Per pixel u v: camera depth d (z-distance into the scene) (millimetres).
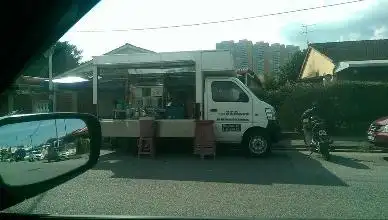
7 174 2410
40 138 2518
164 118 12609
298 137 17266
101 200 6469
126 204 6230
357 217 5512
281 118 18984
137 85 13180
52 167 2609
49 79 18734
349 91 18469
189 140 12453
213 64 12180
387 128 11469
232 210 5918
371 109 18359
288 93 19156
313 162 11078
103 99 13156
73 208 5891
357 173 9219
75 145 2768
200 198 6699
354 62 23391
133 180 8258
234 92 12281
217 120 12266
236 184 7891
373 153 13273
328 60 29656
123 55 12492
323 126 11875
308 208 6035
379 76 24328
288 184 7906
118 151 13406
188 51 12234
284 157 12102
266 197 6773
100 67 12922
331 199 6629
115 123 12344
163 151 13102
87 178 8438
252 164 10641
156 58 12320
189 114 12766
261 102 12211
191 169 9750
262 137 12133
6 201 2475
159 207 6074
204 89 12445
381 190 7328
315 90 18641
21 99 18828
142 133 12031
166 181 8172
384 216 5562
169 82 13008
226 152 13289
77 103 22938
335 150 13922
